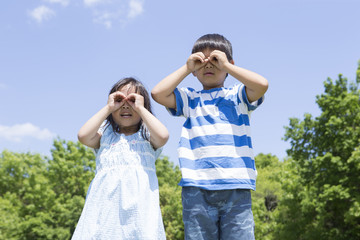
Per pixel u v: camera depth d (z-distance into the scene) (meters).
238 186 2.67
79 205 26.59
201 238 2.66
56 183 28.02
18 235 25.31
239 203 2.71
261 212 22.95
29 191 27.23
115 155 2.86
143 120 2.88
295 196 19.22
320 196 16.52
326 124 17.27
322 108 18.69
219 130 2.82
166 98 2.95
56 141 29.45
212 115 2.89
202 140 2.82
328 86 18.69
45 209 26.83
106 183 2.75
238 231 2.66
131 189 2.71
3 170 31.81
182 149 2.84
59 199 27.00
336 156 17.62
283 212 21.11
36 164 34.53
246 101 2.97
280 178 20.66
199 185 2.70
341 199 17.02
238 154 2.79
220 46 3.08
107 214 2.62
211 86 3.13
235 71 2.84
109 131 3.05
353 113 17.30
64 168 27.67
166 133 2.90
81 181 28.06
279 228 20.75
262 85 2.79
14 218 25.86
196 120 2.92
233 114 2.92
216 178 2.69
